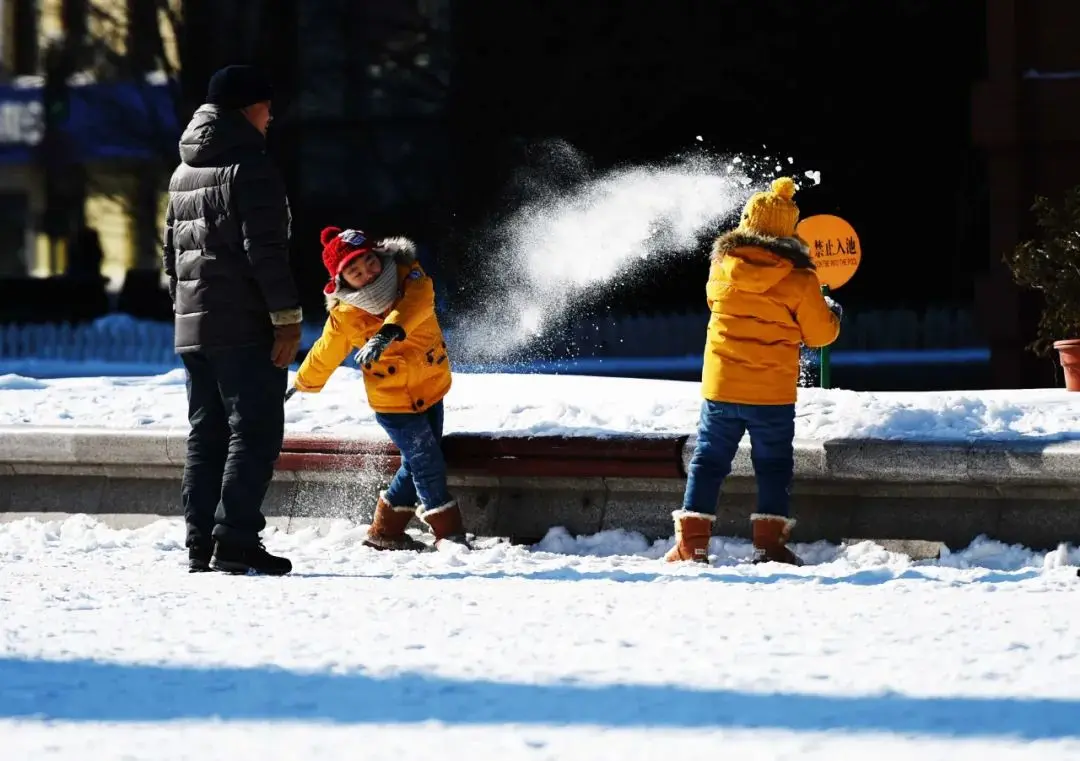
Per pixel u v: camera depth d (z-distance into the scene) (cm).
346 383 3170
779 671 1278
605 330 9044
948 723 1091
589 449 2328
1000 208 5756
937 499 2200
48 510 2567
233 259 2059
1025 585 1855
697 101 9162
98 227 12275
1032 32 5734
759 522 2161
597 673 1271
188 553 2150
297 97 9800
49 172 11881
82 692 1214
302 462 2481
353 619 1559
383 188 9769
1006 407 2361
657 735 1070
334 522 2467
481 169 9262
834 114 9150
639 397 2830
